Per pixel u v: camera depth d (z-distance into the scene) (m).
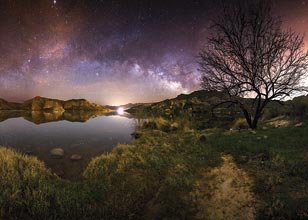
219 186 6.19
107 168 8.06
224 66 15.15
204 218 4.80
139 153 9.78
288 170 6.17
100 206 5.56
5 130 21.30
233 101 15.30
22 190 5.81
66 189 6.31
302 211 4.20
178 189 6.26
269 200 5.06
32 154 11.51
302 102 14.57
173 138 13.37
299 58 13.09
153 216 5.07
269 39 13.67
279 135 10.45
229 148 9.67
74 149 12.80
